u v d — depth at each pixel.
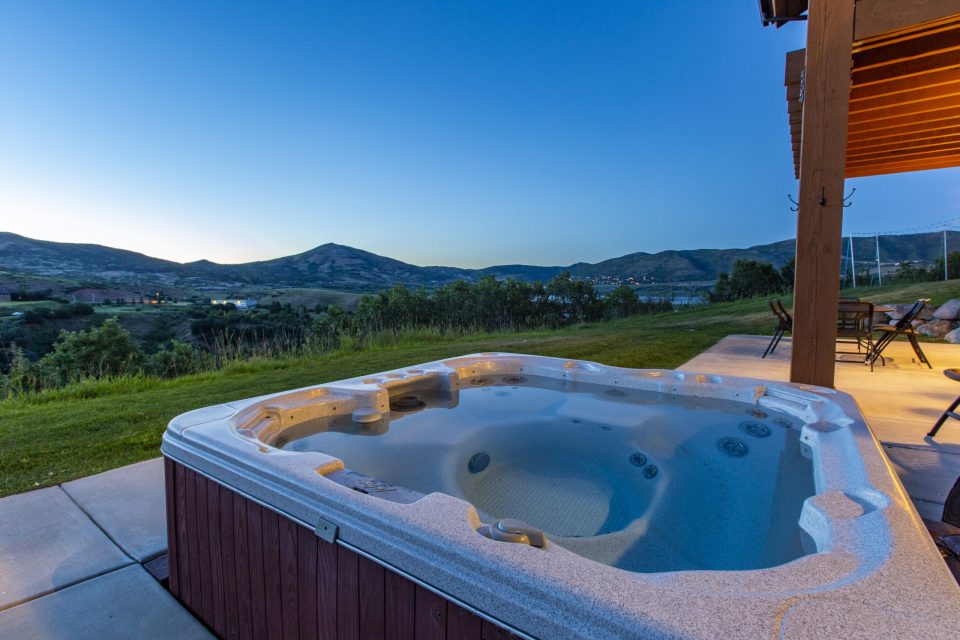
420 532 0.93
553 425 2.67
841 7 2.58
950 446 2.51
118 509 2.14
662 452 2.29
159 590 1.64
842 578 0.82
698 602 0.70
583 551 1.44
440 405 3.01
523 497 1.90
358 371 5.48
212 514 1.45
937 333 7.12
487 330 11.93
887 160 5.46
